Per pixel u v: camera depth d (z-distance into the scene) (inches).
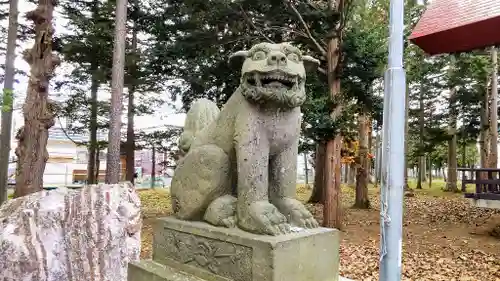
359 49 261.0
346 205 454.0
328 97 258.8
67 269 133.5
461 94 572.7
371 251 218.4
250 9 253.4
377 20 315.3
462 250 225.9
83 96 391.2
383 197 69.1
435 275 172.9
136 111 432.8
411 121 735.7
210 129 101.3
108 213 149.3
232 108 93.7
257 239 78.2
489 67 438.9
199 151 96.7
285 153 92.6
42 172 226.8
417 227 306.3
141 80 345.7
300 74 84.8
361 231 281.6
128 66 331.9
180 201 101.3
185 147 110.8
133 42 371.2
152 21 334.0
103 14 334.0
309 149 352.8
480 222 326.3
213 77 275.4
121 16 241.1
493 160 472.1
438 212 391.5
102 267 139.6
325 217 276.4
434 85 621.3
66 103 389.1
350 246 232.1
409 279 167.5
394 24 70.8
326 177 276.7
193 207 97.1
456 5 194.9
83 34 329.7
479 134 635.5
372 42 262.4
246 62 87.6
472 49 201.9
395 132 68.8
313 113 252.8
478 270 182.2
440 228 301.3
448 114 660.1
